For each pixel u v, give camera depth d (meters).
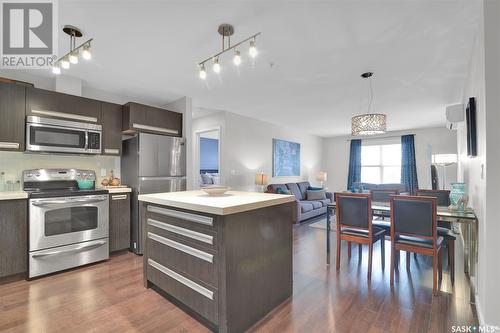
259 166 5.81
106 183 3.32
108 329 1.69
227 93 3.78
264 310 1.86
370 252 2.52
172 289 1.98
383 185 6.71
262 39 2.23
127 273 2.62
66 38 2.19
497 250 1.65
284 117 5.52
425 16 1.90
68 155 3.13
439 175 6.33
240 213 1.69
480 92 1.95
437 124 6.18
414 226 2.29
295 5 1.78
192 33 2.14
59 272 2.62
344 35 2.17
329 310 1.93
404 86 3.44
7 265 2.33
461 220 2.16
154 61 2.68
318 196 6.42
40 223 2.49
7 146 2.48
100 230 2.92
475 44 2.25
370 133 3.59
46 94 2.75
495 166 1.67
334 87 3.49
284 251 2.09
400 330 1.69
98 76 3.08
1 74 2.82
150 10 1.82
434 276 2.17
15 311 1.90
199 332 1.67
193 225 1.80
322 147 8.48
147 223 2.25
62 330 1.68
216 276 1.64
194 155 5.61
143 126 3.46
